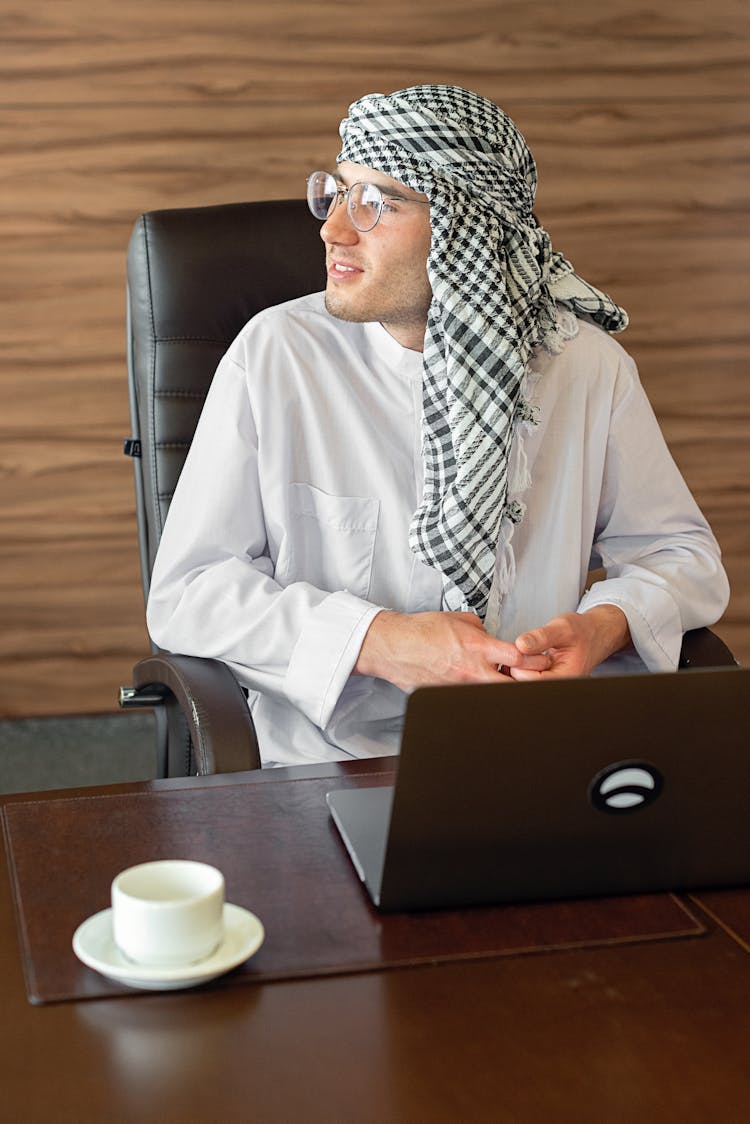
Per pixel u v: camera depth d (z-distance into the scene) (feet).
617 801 2.83
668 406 10.16
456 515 4.86
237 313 5.67
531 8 9.25
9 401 9.32
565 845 2.87
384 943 2.74
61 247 9.14
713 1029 2.48
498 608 5.18
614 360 5.40
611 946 2.77
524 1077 2.31
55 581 9.64
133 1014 2.45
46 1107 2.19
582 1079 2.31
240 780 3.57
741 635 10.59
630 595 5.00
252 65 9.05
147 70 8.95
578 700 2.69
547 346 5.22
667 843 2.94
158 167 9.12
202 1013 2.46
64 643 9.75
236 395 5.15
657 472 5.49
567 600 5.32
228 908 2.79
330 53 9.11
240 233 5.70
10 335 9.22
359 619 4.56
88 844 3.13
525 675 4.32
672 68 9.53
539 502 5.29
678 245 9.87
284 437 5.16
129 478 9.57
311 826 3.28
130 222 9.18
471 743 2.67
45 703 9.83
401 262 4.87
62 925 2.76
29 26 8.75
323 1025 2.44
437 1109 2.22
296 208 5.80
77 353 9.32
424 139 4.79
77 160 9.02
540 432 5.25
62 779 8.95
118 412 9.45
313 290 5.77
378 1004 2.52
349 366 5.28
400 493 5.20
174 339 5.59
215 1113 2.19
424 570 5.16
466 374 4.84
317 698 4.57
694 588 5.26
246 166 9.23
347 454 5.21
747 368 10.21
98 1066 2.30
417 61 9.22
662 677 2.71
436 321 4.87
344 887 2.97
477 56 9.29
